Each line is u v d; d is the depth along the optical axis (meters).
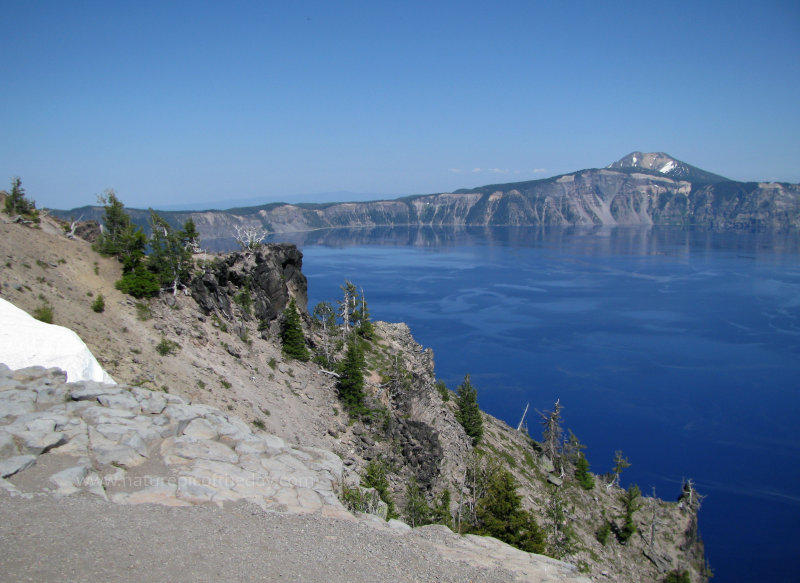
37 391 24.55
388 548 19.81
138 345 48.44
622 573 67.25
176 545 16.64
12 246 52.78
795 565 75.06
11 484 18.19
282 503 21.19
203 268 66.19
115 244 61.47
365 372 71.88
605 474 95.19
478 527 49.00
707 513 86.38
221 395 48.69
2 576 13.53
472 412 80.12
